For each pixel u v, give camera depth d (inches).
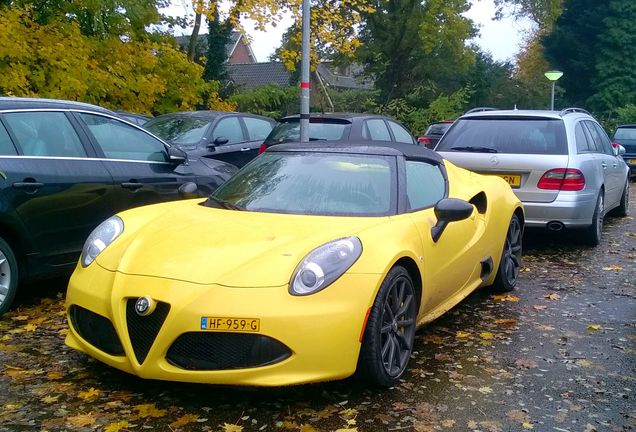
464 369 169.0
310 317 137.4
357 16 722.8
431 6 1414.9
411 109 1177.4
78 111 232.1
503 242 232.2
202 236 156.6
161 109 645.9
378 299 148.9
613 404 149.8
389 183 180.2
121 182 235.9
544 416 143.3
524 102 1955.0
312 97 1160.8
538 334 197.5
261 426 136.5
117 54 596.7
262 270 141.4
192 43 751.1
